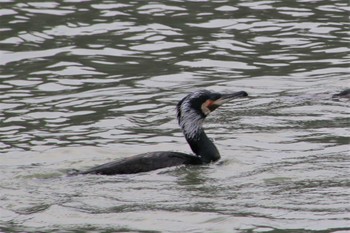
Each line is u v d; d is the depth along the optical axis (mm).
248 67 44438
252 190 29281
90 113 38812
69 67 44562
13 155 33500
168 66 44719
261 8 52469
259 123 37188
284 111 38562
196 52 46375
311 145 34156
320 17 50906
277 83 42375
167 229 26438
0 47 47125
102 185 29750
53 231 26547
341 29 49094
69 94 41250
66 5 52875
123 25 49875
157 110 39094
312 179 30188
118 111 38969
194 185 29781
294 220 26734
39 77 43375
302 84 42188
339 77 42906
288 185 29656
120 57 45906
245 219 26859
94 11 51906
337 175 30516
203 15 51281
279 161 32312
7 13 51406
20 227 26875
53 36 48531
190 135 32906
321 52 46219
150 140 35469
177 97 40719
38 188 29656
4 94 41188
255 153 33375
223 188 29531
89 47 47062
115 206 28078
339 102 39406
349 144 34094
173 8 52469
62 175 30906
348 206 27672
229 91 41344
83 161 32781
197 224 26672
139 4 53125
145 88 41969
